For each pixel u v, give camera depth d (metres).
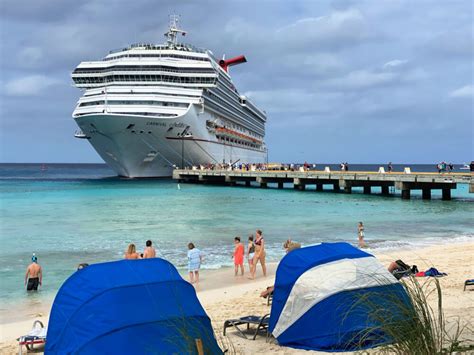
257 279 13.40
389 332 4.79
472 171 41.31
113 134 56.53
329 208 34.84
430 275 11.12
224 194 48.75
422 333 4.64
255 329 7.84
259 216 29.42
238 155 84.19
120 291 5.45
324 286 6.56
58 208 34.06
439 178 40.66
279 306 7.00
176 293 5.65
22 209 33.34
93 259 16.48
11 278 13.71
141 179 67.38
